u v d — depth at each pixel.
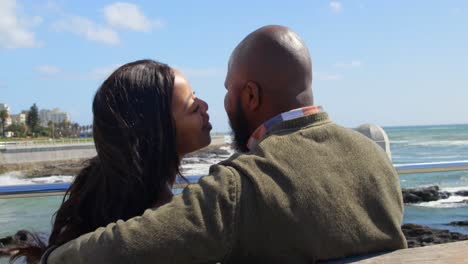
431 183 11.23
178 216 1.38
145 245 1.35
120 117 1.70
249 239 1.44
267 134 1.65
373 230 1.57
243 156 1.52
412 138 97.06
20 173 43.41
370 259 1.45
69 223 1.81
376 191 1.61
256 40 1.70
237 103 1.76
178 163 1.87
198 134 1.90
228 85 1.81
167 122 1.76
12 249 1.92
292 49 1.68
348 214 1.53
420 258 1.42
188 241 1.37
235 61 1.76
